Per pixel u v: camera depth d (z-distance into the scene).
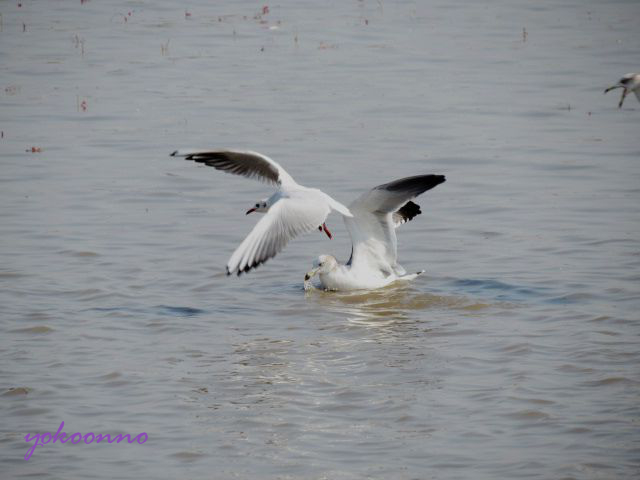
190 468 9.80
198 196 20.47
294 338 13.35
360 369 12.20
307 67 31.33
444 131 25.00
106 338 13.23
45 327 13.51
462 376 11.92
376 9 40.34
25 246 17.27
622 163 22.45
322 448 10.18
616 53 33.16
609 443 10.12
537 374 11.88
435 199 20.19
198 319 14.08
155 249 17.23
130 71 30.88
